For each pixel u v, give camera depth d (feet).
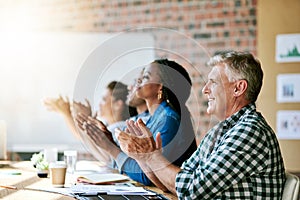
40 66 17.16
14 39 17.24
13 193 6.99
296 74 15.80
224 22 16.34
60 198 6.66
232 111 7.10
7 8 17.25
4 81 17.26
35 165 9.63
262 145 6.53
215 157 6.54
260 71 7.06
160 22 16.65
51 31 17.13
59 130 17.04
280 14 15.97
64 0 17.06
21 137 17.17
